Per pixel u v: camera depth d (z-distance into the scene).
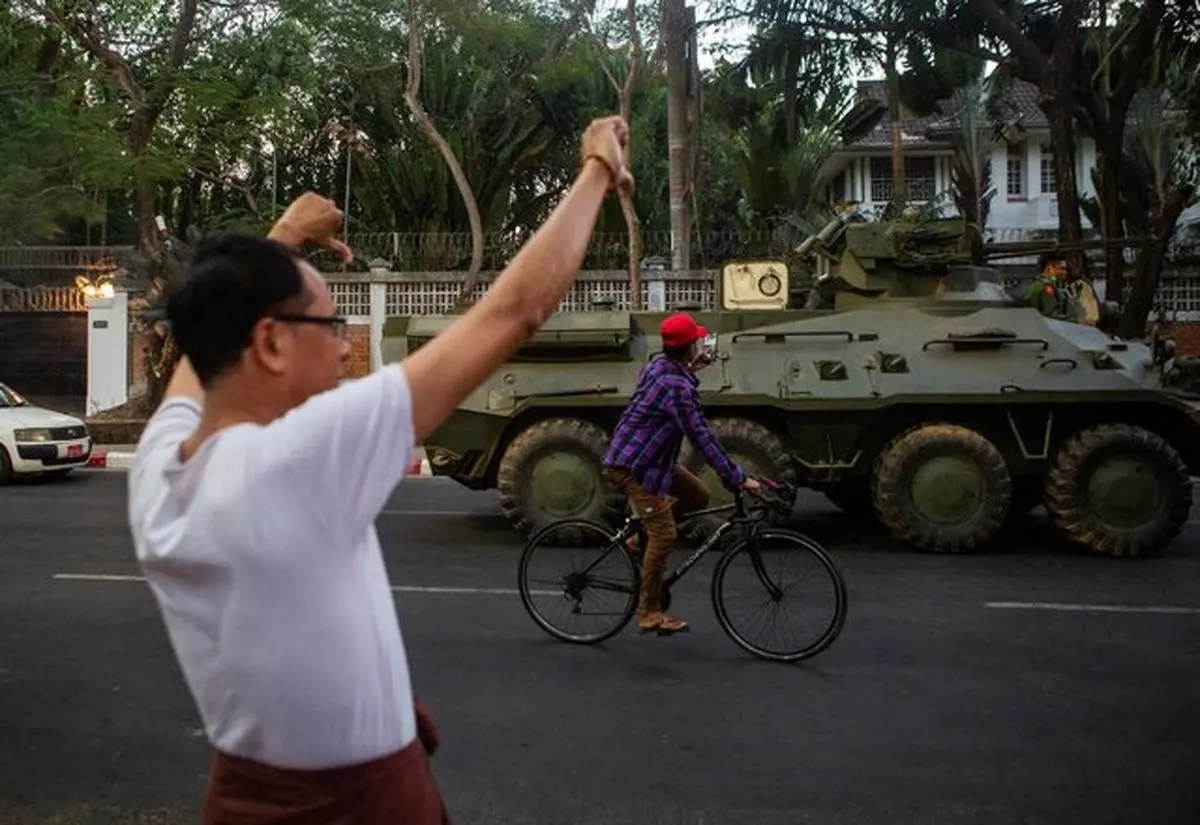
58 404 22.98
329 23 20.27
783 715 5.59
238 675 1.72
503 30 22.12
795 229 22.67
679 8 18.48
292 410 1.78
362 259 21.72
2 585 8.56
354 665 1.75
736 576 6.64
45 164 17.67
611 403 10.18
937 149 32.12
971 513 9.80
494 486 10.93
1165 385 9.98
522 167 24.30
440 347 1.77
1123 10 19.03
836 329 10.42
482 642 6.94
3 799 4.55
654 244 22.66
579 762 4.97
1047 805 4.49
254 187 26.59
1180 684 6.08
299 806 1.76
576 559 6.97
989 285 10.96
